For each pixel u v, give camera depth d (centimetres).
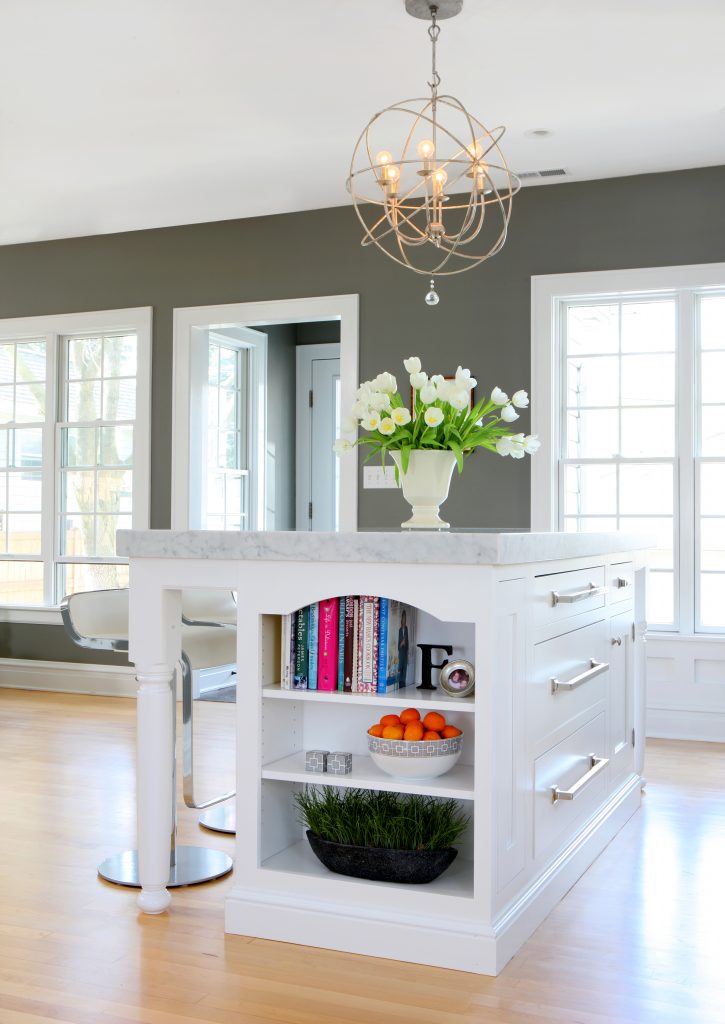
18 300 686
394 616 262
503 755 245
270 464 770
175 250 641
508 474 563
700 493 542
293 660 263
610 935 260
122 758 466
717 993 227
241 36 391
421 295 582
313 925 249
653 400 550
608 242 546
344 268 599
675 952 250
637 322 554
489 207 569
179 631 276
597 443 561
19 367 698
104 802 388
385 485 584
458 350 574
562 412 565
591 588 334
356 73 423
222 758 463
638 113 462
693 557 537
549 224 558
